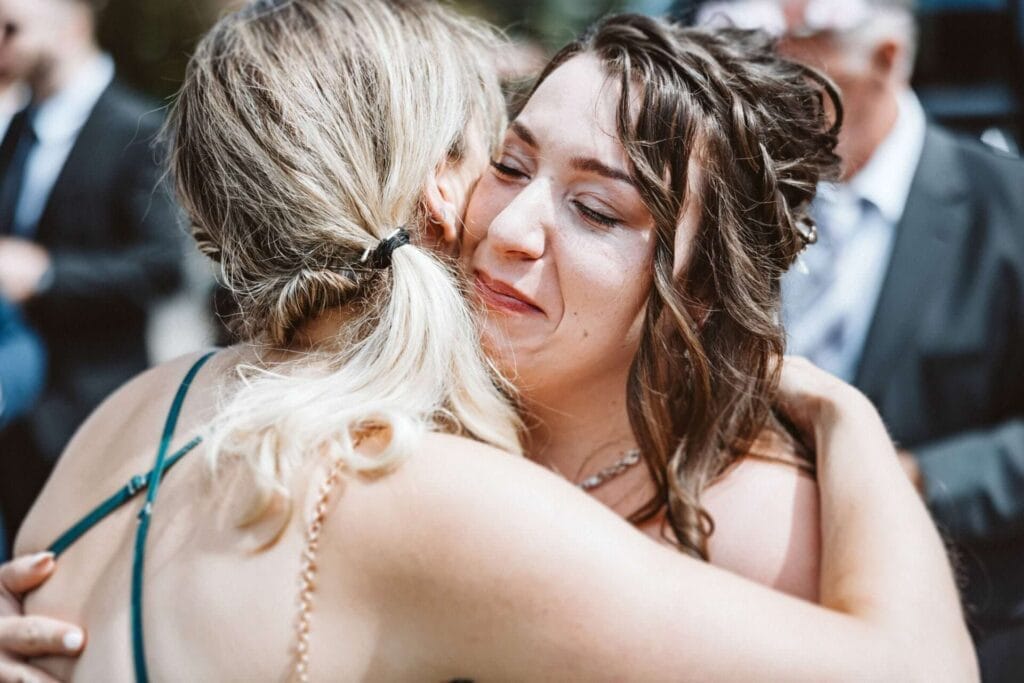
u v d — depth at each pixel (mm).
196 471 1447
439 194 1660
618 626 1319
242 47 1640
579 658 1316
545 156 1632
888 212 2607
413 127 1603
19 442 3635
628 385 1714
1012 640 2494
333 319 1557
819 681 1360
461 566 1315
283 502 1343
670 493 1711
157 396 1602
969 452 2496
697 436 1740
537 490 1371
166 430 1521
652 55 1655
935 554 1604
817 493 1758
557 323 1641
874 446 1748
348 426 1388
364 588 1320
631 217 1627
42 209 3732
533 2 4773
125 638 1384
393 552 1319
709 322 1764
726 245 1693
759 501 1736
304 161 1548
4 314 3535
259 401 1412
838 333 2621
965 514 2447
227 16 1763
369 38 1645
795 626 1387
